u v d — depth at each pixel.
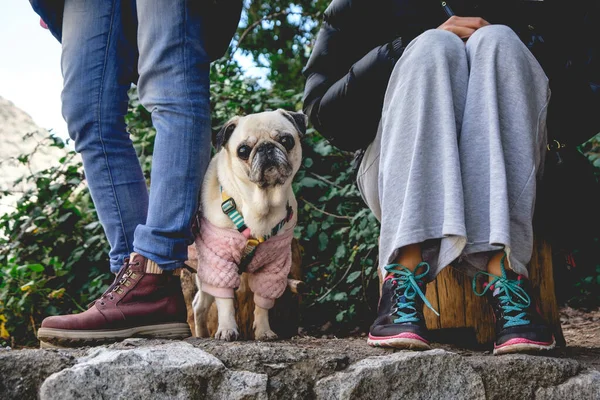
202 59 2.24
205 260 2.36
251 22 9.01
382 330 1.94
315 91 2.61
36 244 4.57
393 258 1.98
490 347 2.41
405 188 1.97
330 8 2.62
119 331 2.06
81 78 2.26
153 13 2.16
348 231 4.31
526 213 1.94
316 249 4.43
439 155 1.95
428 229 1.91
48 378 1.62
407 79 2.04
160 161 2.15
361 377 1.78
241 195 2.37
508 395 1.86
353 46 2.62
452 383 1.83
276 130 2.45
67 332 2.01
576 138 2.50
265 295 2.50
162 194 2.13
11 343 4.19
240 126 2.45
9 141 6.32
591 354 2.31
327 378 1.80
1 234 4.79
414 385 1.81
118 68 2.32
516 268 1.90
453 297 2.45
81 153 2.31
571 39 2.45
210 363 1.74
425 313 2.48
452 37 2.10
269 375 1.79
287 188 2.44
